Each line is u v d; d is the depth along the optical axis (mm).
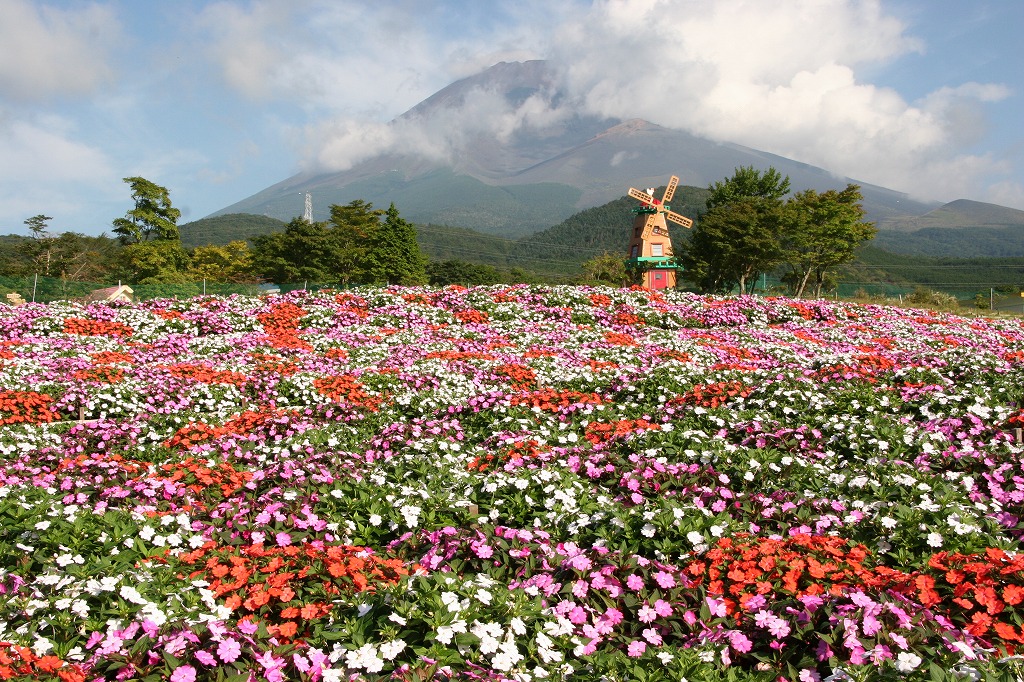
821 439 8586
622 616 4664
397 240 70375
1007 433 8227
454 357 17234
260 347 18609
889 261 164125
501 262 190250
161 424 10820
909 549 5410
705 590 4789
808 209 55156
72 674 3732
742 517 6441
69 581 4746
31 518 5676
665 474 7172
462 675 3939
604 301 25703
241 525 6199
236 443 9312
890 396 10844
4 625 4250
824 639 4094
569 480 6934
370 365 16359
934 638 4098
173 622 4207
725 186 63844
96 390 12453
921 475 6816
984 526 5797
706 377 13195
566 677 4113
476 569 5391
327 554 5195
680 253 67062
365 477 7625
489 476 7211
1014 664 3754
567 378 14367
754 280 57031
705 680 3926
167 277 71875
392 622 4227
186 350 18156
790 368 14719
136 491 6938
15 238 107500
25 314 20734
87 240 85062
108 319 21438
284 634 4328
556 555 5441
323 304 24156
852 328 23578
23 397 11586
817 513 6309
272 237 69375
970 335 22469
